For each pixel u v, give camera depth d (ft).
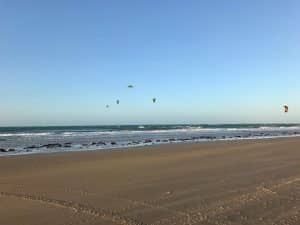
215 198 31.91
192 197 32.42
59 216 26.68
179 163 55.57
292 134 195.21
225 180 40.27
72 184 39.32
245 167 50.01
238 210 27.84
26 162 59.47
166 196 32.96
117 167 52.11
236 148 80.33
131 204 30.09
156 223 24.86
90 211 27.96
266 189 35.17
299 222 24.72
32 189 36.86
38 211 28.12
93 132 246.68
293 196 32.19
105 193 34.50
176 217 26.20
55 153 75.72
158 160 60.08
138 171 47.85
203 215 26.63
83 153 74.95
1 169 51.47
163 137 165.89
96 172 47.62
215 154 68.03
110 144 114.83
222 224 24.48
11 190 36.40
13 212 27.89
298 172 45.14
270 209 28.02
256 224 24.43
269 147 81.10
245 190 34.91
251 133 216.33
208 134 202.90
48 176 45.03
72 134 210.38
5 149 94.84
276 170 46.96
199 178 41.81
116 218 26.07
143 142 124.47
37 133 226.38
